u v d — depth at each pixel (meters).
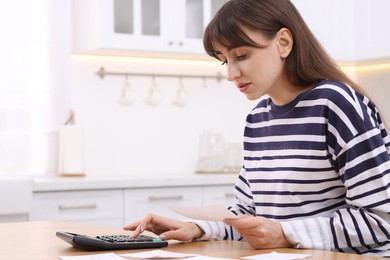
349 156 1.53
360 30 4.29
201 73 4.32
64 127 3.77
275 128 1.71
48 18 3.79
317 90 1.62
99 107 4.00
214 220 1.68
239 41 1.54
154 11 3.80
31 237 1.77
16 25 3.73
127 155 4.08
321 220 1.53
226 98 4.39
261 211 1.76
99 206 3.38
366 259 1.32
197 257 1.37
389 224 1.51
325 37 4.23
